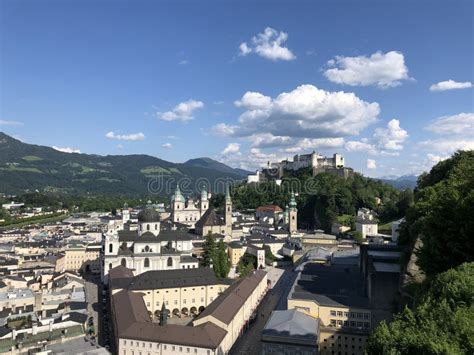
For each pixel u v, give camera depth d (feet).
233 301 474.08
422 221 384.06
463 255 288.30
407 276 380.78
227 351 416.67
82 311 508.94
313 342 357.41
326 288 476.54
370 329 402.93
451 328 177.99
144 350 392.27
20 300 550.77
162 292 542.57
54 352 379.35
